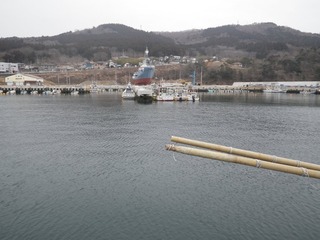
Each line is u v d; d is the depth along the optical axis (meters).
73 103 110.06
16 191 26.61
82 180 29.44
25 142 45.09
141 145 43.44
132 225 20.95
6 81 190.12
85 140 46.56
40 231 20.11
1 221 21.36
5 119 68.62
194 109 92.19
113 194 26.16
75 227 20.64
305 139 49.44
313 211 23.28
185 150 10.86
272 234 19.97
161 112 83.12
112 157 37.34
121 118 70.81
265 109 95.31
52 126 59.25
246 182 29.27
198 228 20.62
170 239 19.30
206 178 30.23
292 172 10.91
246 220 21.80
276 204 24.52
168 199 25.22
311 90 182.00
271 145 45.06
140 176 30.67
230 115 79.06
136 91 124.50
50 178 29.91
